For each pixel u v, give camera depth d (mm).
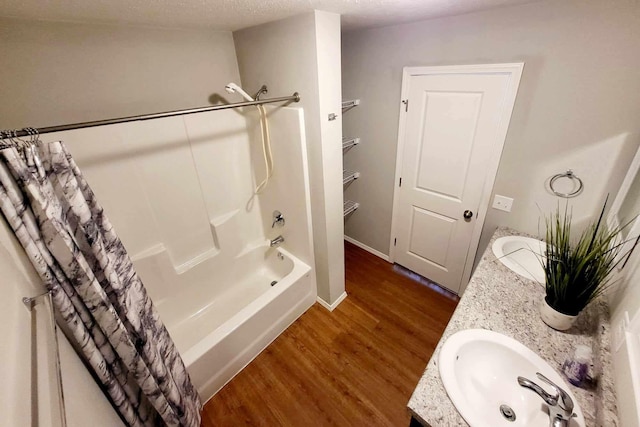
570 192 1650
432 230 2457
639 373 758
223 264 2365
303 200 2004
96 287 987
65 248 904
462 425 895
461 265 2377
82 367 1020
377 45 2156
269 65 1771
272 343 2127
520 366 1110
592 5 1301
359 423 1637
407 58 2043
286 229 2332
